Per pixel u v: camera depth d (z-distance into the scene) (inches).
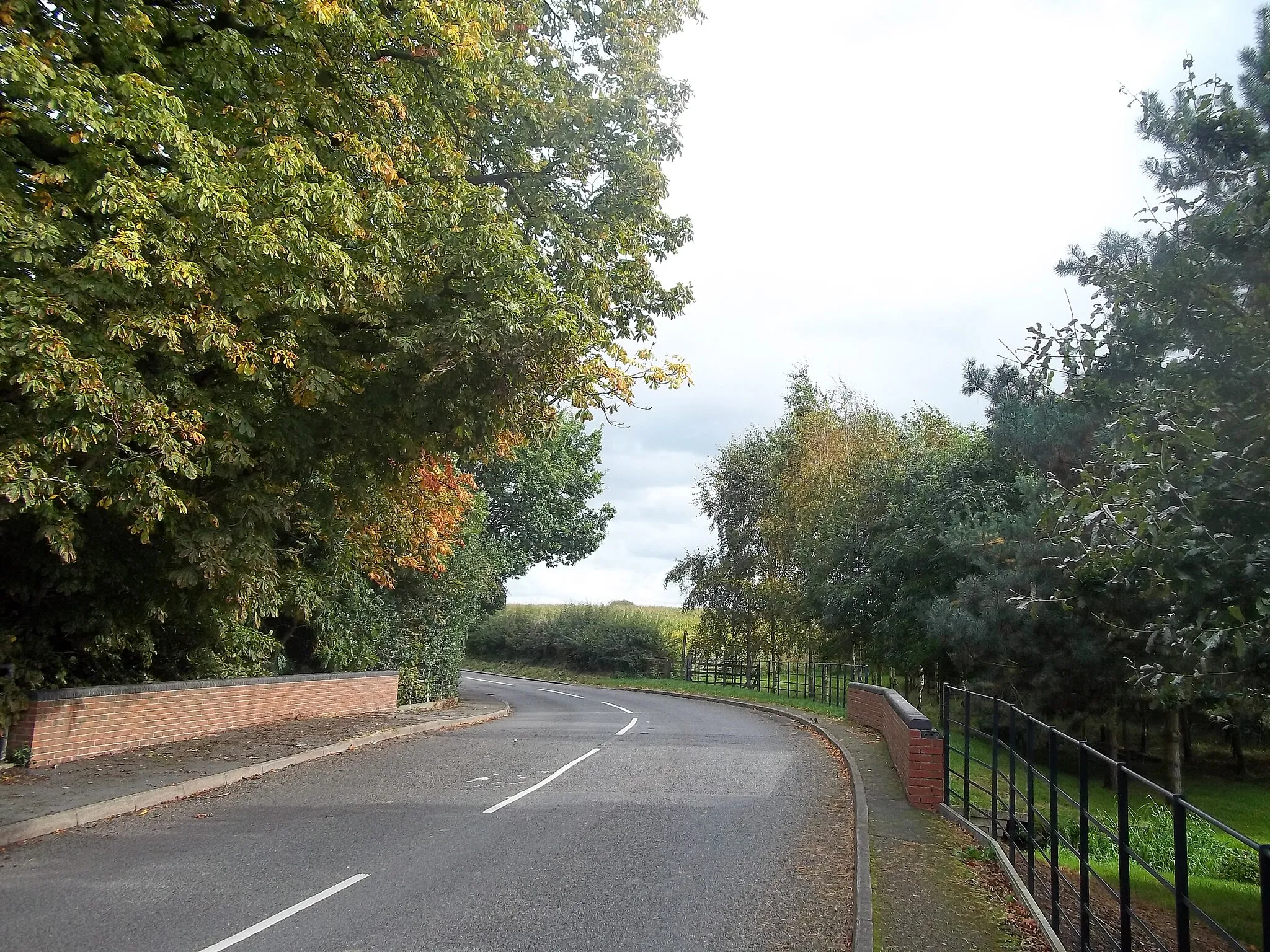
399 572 1032.2
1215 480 227.8
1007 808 442.3
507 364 505.0
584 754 667.4
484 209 512.1
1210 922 158.2
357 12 466.3
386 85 532.4
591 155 671.1
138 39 419.8
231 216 392.5
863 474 1158.3
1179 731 817.5
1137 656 677.3
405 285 529.3
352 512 695.1
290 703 783.1
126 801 424.2
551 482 1785.2
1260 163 251.4
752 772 585.0
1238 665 255.3
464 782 528.1
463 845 365.1
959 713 896.9
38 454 369.4
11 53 355.3
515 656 2249.0
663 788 512.7
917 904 291.1
